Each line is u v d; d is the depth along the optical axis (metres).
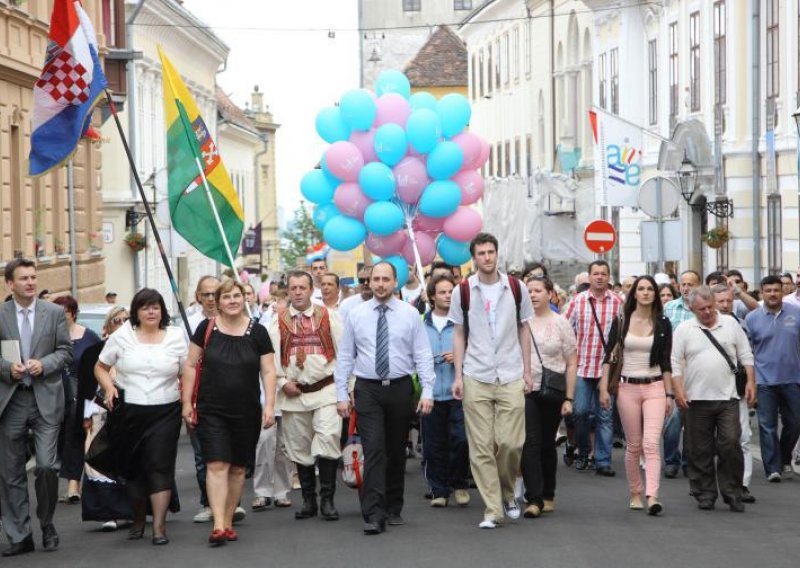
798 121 25.69
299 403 16.09
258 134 95.56
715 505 16.86
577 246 52.41
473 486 18.52
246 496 18.19
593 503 17.05
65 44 17.52
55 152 17.81
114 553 14.21
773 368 19.08
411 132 22.52
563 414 16.19
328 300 20.27
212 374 14.59
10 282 14.67
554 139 65.88
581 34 60.03
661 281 26.84
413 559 13.45
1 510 14.55
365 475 15.01
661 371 16.36
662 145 42.22
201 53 73.62
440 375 16.84
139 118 58.09
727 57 39.94
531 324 16.08
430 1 109.69
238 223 20.39
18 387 14.52
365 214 22.89
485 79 85.00
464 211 23.31
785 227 36.28
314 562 13.40
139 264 54.66
